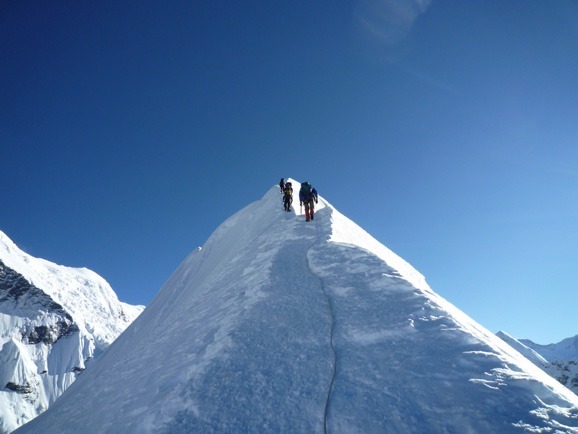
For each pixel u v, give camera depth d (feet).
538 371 15.39
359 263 25.38
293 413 12.30
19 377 633.61
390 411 11.94
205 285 39.81
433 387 12.66
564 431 10.12
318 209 52.31
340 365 14.74
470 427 10.80
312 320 18.62
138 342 42.60
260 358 15.30
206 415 12.23
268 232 42.86
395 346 15.35
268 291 22.54
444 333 15.57
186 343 20.40
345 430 11.48
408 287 20.40
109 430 14.62
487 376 12.69
